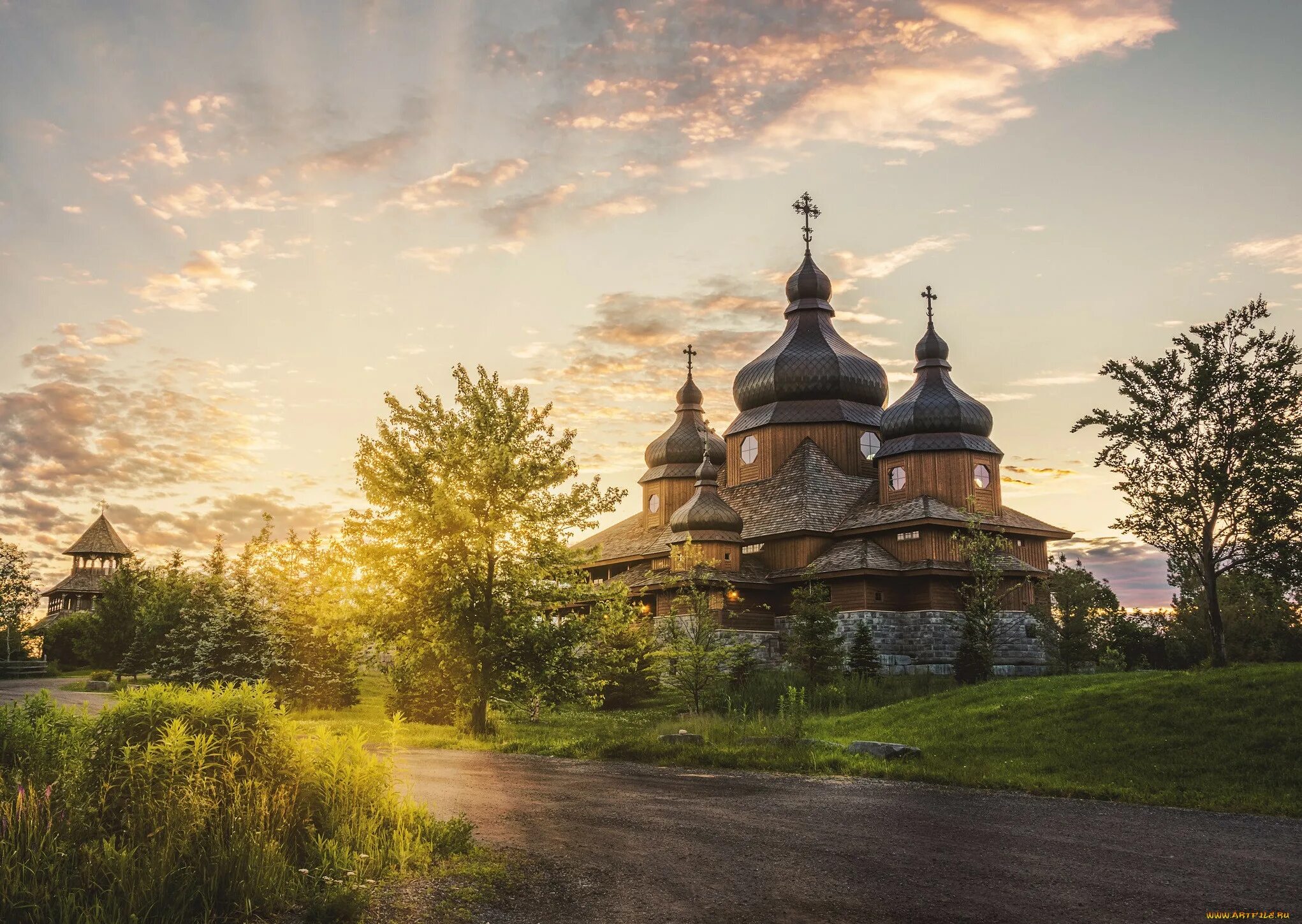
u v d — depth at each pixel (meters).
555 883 8.80
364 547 25.55
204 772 8.87
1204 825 12.16
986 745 19.77
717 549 52.56
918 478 51.50
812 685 38.16
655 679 41.25
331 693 37.59
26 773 10.49
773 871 9.33
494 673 26.05
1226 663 25.73
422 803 12.20
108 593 68.31
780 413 58.97
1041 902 8.27
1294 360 25.53
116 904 6.87
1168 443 26.58
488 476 25.83
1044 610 48.97
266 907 7.54
